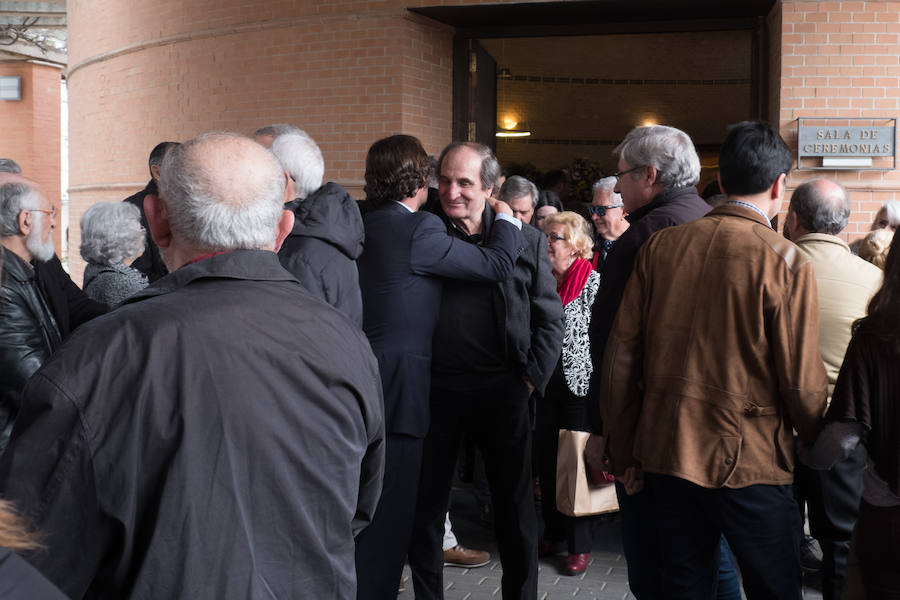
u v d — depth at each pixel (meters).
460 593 4.23
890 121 7.44
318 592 1.64
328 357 1.70
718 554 2.75
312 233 2.86
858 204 7.55
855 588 2.52
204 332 1.58
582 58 16.11
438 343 3.53
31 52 18.53
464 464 5.87
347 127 8.72
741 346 2.53
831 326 3.36
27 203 3.30
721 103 16.05
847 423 2.41
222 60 9.41
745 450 2.51
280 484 1.59
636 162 3.04
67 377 1.48
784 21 7.55
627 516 2.95
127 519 1.46
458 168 3.49
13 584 0.93
